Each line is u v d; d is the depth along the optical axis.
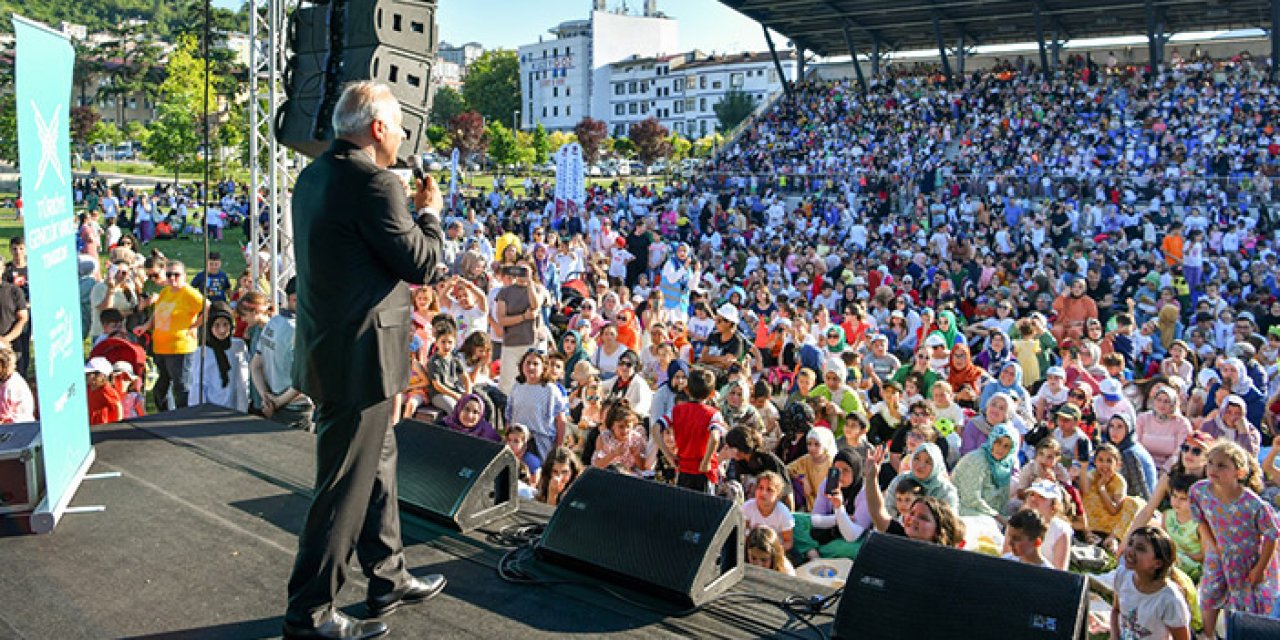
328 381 2.45
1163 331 13.62
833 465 6.08
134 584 2.87
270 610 2.72
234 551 3.12
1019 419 7.28
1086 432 7.41
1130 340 11.66
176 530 3.28
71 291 3.67
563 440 7.03
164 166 38.66
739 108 71.12
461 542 3.33
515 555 3.22
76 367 3.73
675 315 13.64
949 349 10.64
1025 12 31.86
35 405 6.47
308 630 2.51
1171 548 4.04
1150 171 24.92
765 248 21.83
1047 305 14.65
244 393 6.90
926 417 6.65
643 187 30.48
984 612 2.55
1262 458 7.55
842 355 9.28
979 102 32.31
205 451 4.15
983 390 8.43
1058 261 18.80
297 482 3.79
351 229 2.38
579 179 23.09
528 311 8.82
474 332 7.70
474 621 2.74
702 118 97.88
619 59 108.06
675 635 2.72
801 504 6.61
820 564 5.55
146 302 9.91
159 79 72.88
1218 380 8.91
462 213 29.05
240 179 38.47
